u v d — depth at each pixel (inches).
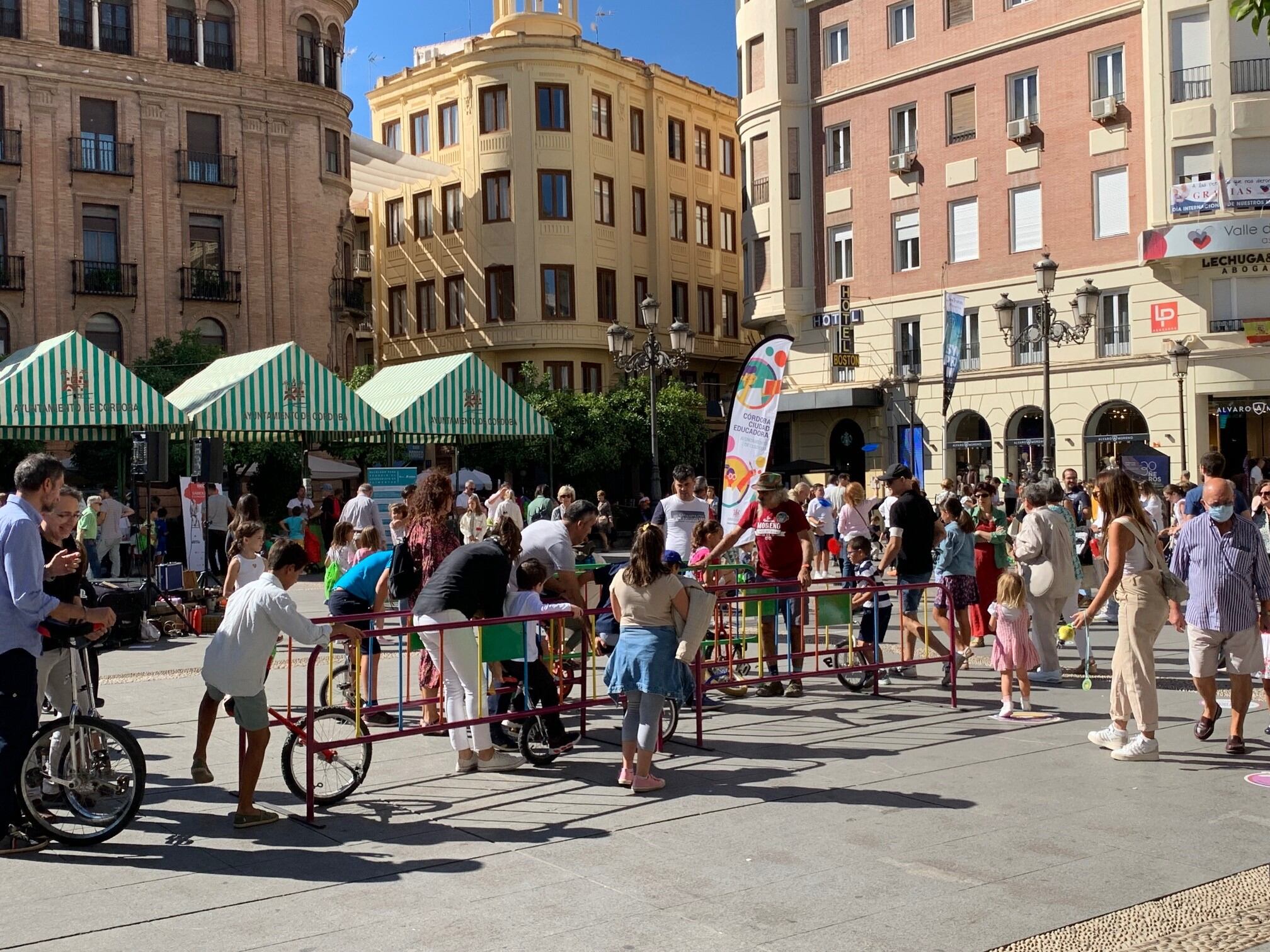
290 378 831.7
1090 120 1216.8
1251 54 1104.2
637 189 1818.4
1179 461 1143.0
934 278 1350.9
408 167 1718.8
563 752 327.3
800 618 412.8
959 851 239.8
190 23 1509.6
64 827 255.6
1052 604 443.5
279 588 266.4
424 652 361.1
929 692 429.7
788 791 288.2
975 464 1322.6
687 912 208.7
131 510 964.0
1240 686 318.7
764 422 498.9
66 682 294.7
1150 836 247.8
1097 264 1214.3
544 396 1444.4
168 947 197.2
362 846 251.1
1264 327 1099.3
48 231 1408.7
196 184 1496.1
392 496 838.5
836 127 1446.9
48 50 1400.1
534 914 209.0
